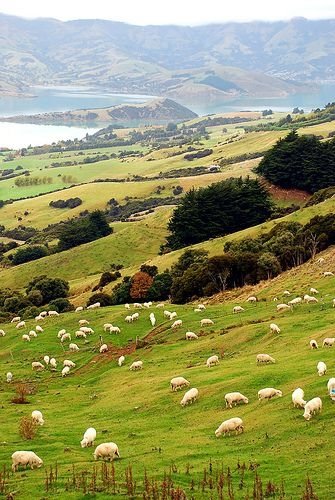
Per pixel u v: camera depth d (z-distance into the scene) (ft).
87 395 166.30
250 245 360.89
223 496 72.90
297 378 120.16
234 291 297.94
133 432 114.42
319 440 85.20
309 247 328.08
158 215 611.47
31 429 118.83
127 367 190.70
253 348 170.40
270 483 72.38
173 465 85.15
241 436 96.43
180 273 355.15
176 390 139.33
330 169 579.89
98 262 530.68
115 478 83.30
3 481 83.87
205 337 203.21
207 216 486.79
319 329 166.30
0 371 215.92
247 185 526.16
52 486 80.79
